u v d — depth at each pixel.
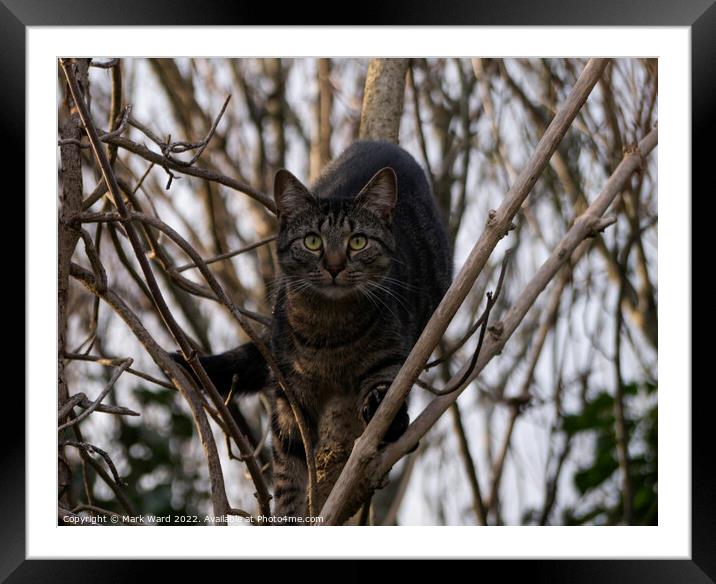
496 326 4.46
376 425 4.01
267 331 6.24
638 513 7.17
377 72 6.44
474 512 7.45
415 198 6.43
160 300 4.19
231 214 8.59
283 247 5.62
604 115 7.36
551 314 7.64
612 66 6.76
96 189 4.83
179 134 8.36
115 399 7.43
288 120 8.94
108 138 4.18
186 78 8.45
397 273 5.80
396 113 6.41
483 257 3.93
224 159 8.45
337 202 5.59
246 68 8.90
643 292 7.78
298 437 5.55
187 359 4.29
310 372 5.56
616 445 7.58
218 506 4.18
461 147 7.93
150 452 7.36
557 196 7.97
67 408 4.12
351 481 3.99
